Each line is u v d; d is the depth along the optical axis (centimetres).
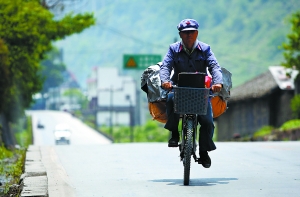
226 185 1691
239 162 2267
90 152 2806
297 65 7462
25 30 5150
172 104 1720
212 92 1702
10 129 7325
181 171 2042
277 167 2102
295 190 1595
